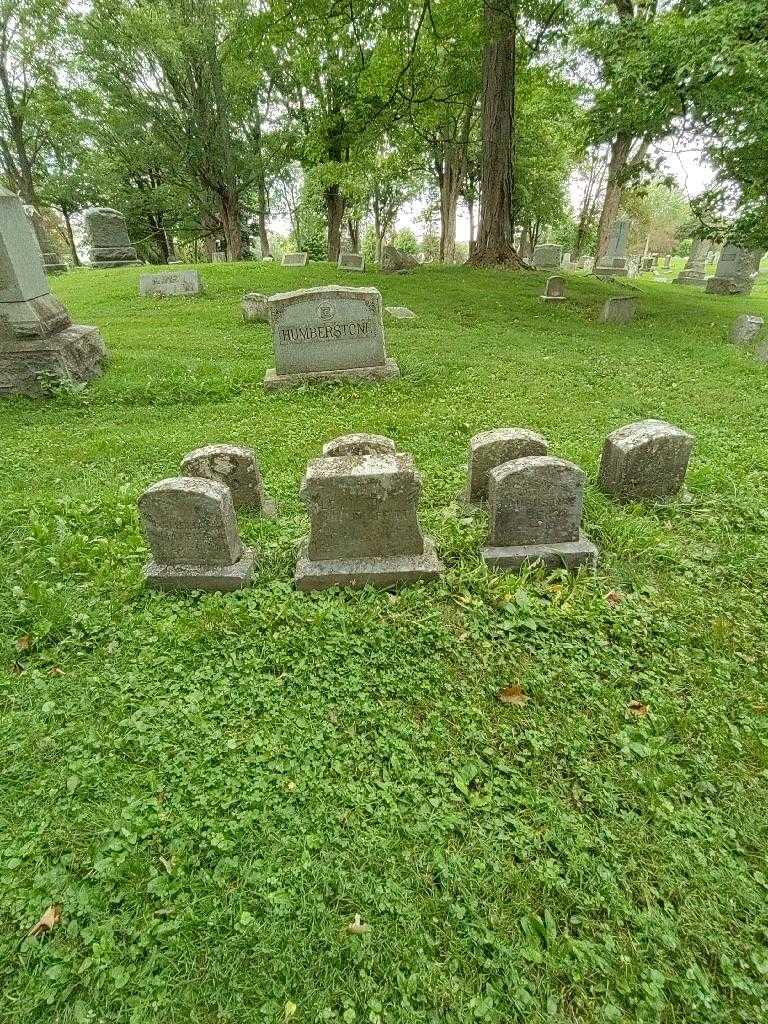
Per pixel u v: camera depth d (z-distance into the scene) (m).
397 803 2.80
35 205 33.69
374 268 20.19
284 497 5.81
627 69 11.27
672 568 4.48
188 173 28.91
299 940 2.28
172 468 6.46
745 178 12.21
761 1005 2.12
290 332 9.09
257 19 14.40
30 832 2.69
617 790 2.85
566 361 10.43
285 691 3.42
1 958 2.25
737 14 9.45
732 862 2.55
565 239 52.47
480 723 3.24
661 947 2.28
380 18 14.36
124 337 12.30
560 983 2.18
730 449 6.62
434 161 32.69
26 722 3.24
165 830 2.68
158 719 3.24
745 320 12.34
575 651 3.69
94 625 3.92
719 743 3.05
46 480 6.16
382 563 4.33
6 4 26.55
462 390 8.77
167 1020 2.08
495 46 16.50
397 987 2.15
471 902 2.40
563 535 4.52
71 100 28.03
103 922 2.35
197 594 4.25
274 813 2.75
